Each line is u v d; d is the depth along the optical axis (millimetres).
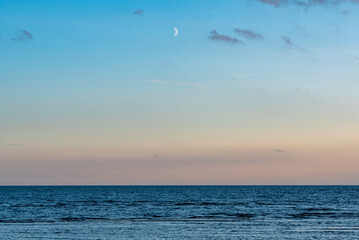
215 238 45938
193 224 58344
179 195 168625
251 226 55875
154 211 81125
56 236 47406
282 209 86000
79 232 50531
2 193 197750
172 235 48125
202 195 167750
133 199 131625
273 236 47281
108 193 197250
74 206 95500
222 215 72188
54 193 198125
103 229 53219
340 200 123875
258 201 118312
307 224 57875
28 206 95688
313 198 137875
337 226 55688
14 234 48844
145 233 49625
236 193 195375
